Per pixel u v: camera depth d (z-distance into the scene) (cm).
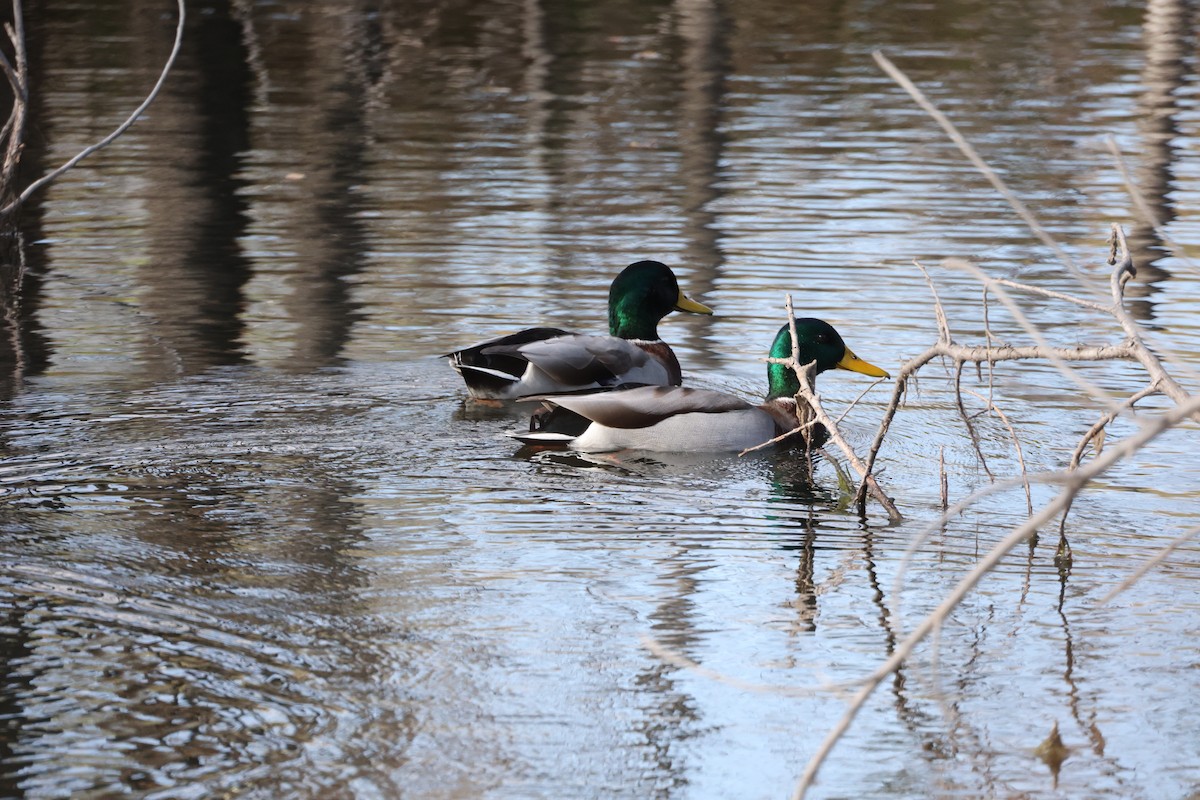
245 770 682
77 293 1641
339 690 768
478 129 2464
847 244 1831
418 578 933
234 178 2145
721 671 809
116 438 1200
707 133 2445
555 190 2086
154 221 1931
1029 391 1386
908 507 1097
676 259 1766
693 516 1071
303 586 911
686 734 739
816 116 2573
